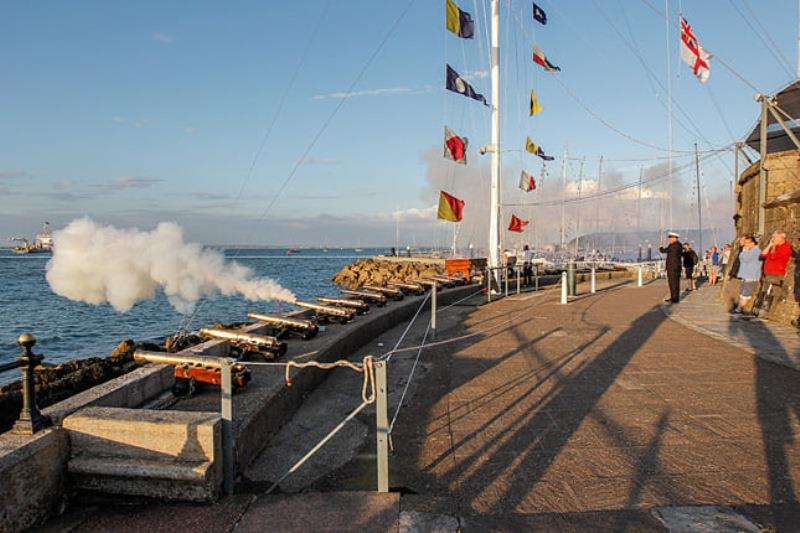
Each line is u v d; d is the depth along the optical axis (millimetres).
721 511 3928
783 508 3973
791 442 5316
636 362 8961
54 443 4074
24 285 51219
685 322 13188
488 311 16438
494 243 21922
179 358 6125
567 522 3812
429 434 5805
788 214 13211
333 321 11141
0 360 18781
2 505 3551
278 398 6082
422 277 21984
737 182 18281
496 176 21891
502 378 8094
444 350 10328
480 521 3838
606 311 16000
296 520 3832
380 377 4273
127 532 3721
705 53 16297
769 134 17578
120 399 5332
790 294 12422
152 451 4219
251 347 7633
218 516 3904
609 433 5645
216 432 4199
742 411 6297
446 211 19750
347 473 4895
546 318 14555
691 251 23453
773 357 9031
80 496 4234
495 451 5246
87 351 20000
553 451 5191
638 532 3664
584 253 52219
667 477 4551
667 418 6086
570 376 8094
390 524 3775
